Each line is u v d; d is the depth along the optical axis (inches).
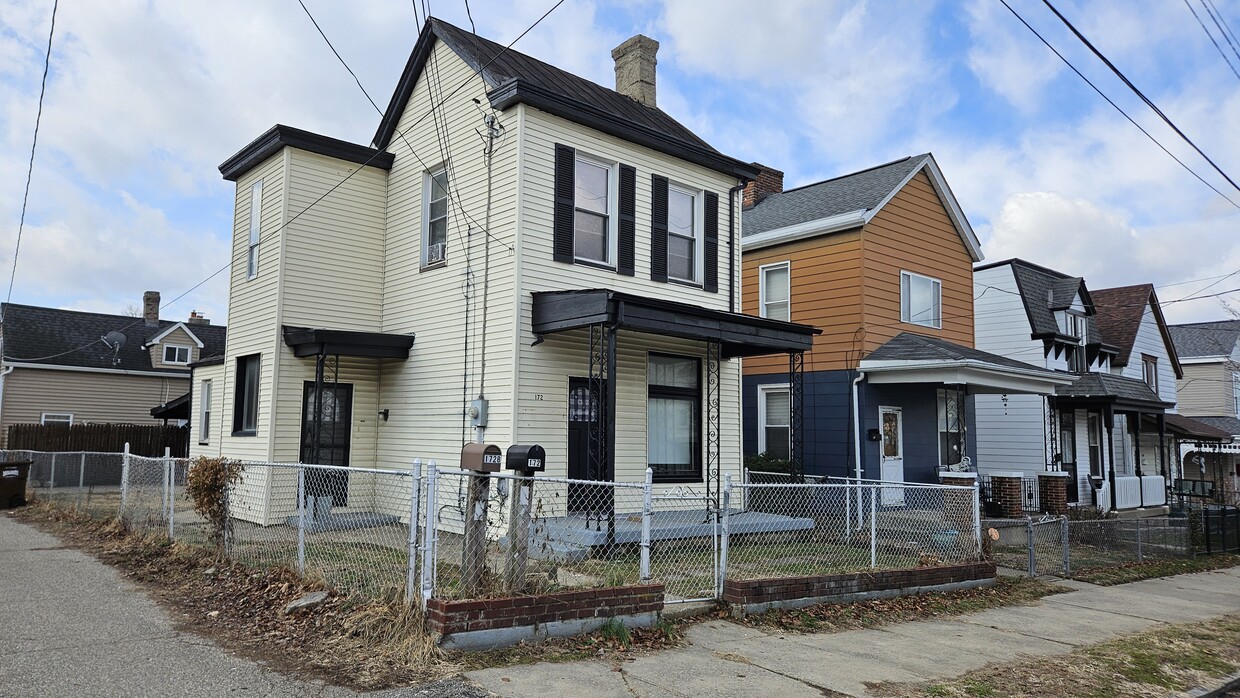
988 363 611.2
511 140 458.3
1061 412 869.8
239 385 551.2
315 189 528.7
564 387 462.6
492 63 495.8
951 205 762.2
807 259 705.0
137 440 978.1
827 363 677.3
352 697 197.9
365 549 344.8
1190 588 447.8
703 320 452.1
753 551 413.1
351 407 528.1
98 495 640.4
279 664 221.9
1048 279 941.2
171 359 1210.0
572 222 476.4
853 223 666.2
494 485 295.7
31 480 729.0
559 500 452.4
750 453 716.7
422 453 499.2
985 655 275.0
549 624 248.8
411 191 539.5
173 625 262.8
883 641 288.2
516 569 252.8
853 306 666.2
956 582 389.1
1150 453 1114.1
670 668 235.8
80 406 1119.6
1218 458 1299.2
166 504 413.4
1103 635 316.2
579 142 485.1
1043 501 685.3
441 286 501.7
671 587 317.1
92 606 288.2
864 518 494.9
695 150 541.0
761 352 545.6
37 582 330.0
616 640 256.2
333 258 533.6
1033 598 393.7
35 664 218.7
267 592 294.0
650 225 521.0
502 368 446.9
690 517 476.1
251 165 558.3
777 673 237.6
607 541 382.9
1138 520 569.9
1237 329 1403.8
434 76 525.3
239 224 570.6
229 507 358.6
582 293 417.1
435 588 243.0
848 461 652.1
